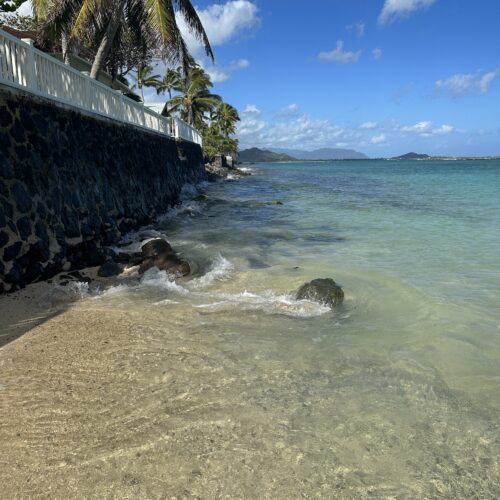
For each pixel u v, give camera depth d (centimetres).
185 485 321
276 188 3447
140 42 1966
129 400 422
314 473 334
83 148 1065
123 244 1134
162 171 1923
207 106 5500
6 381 452
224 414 402
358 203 2230
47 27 1691
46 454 349
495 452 359
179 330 587
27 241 744
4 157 724
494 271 894
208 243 1191
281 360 507
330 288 711
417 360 514
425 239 1238
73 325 598
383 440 371
